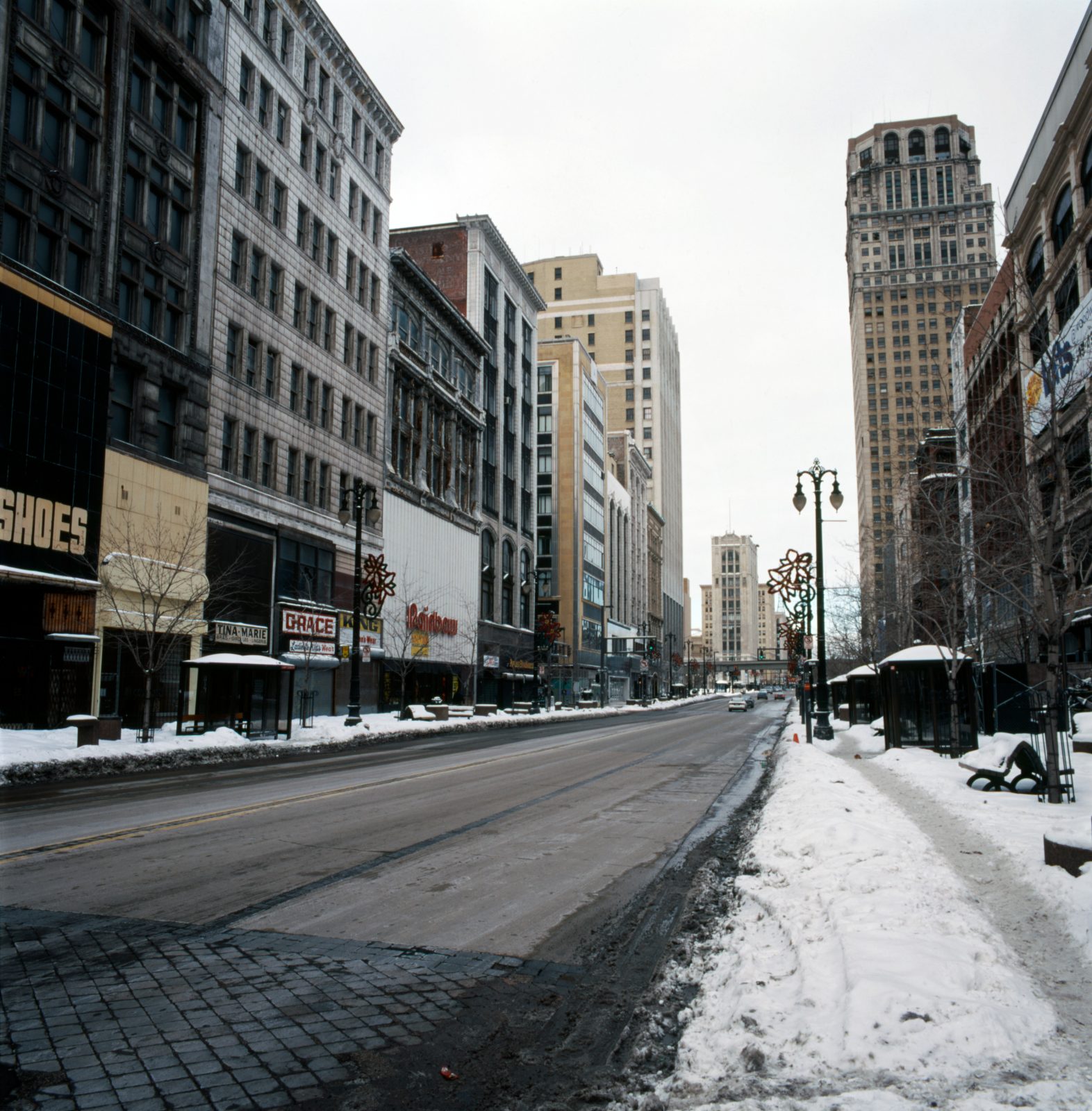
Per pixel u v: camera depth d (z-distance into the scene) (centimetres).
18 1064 432
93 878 818
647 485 15200
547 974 588
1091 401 1819
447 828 1148
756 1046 412
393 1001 530
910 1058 378
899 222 11500
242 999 525
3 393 2502
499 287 7562
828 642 6562
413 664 5238
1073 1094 341
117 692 2950
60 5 2842
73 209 2838
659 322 16975
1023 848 873
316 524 4312
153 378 3178
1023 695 2356
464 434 6669
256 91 3928
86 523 2789
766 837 962
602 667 9619
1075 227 3256
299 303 4294
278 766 2150
